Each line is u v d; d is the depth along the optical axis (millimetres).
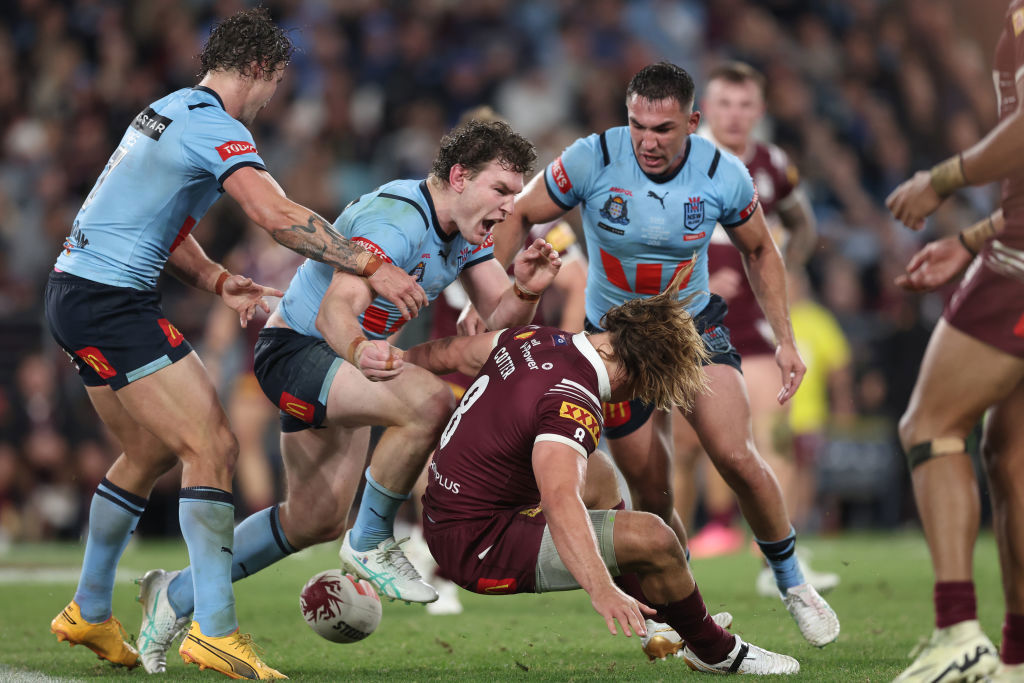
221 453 14781
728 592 23938
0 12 54875
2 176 49688
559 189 17234
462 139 14875
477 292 16391
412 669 15141
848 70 57188
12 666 15617
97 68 53656
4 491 39531
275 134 50531
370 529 15539
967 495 12461
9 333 41188
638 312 13852
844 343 39406
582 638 18141
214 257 42219
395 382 15062
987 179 12648
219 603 14391
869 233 49219
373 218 14875
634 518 13562
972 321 12484
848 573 27359
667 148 16391
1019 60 12383
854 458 39844
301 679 14203
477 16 56281
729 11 57844
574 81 54812
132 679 14281
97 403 15508
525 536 13547
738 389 16953
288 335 15867
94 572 15578
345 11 55844
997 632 17984
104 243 14750
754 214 17438
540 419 13227
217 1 55062
